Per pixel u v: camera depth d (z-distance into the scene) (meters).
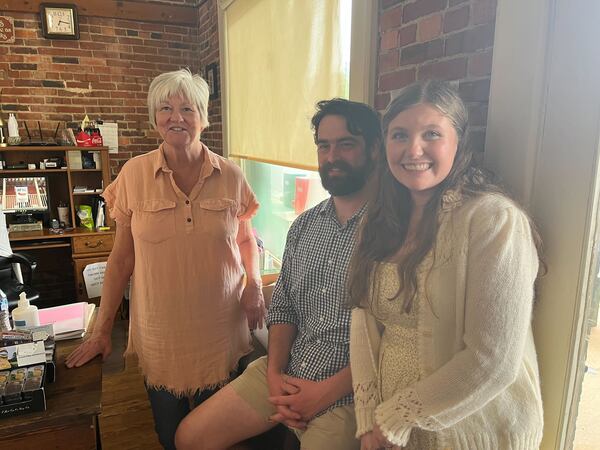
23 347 1.23
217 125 3.61
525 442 0.88
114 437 2.07
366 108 1.19
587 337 1.01
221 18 3.21
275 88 2.44
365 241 1.03
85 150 3.53
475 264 0.81
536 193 1.01
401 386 0.94
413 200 0.98
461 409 0.83
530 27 0.98
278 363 1.35
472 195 0.86
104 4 3.64
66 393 1.19
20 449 1.08
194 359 1.58
